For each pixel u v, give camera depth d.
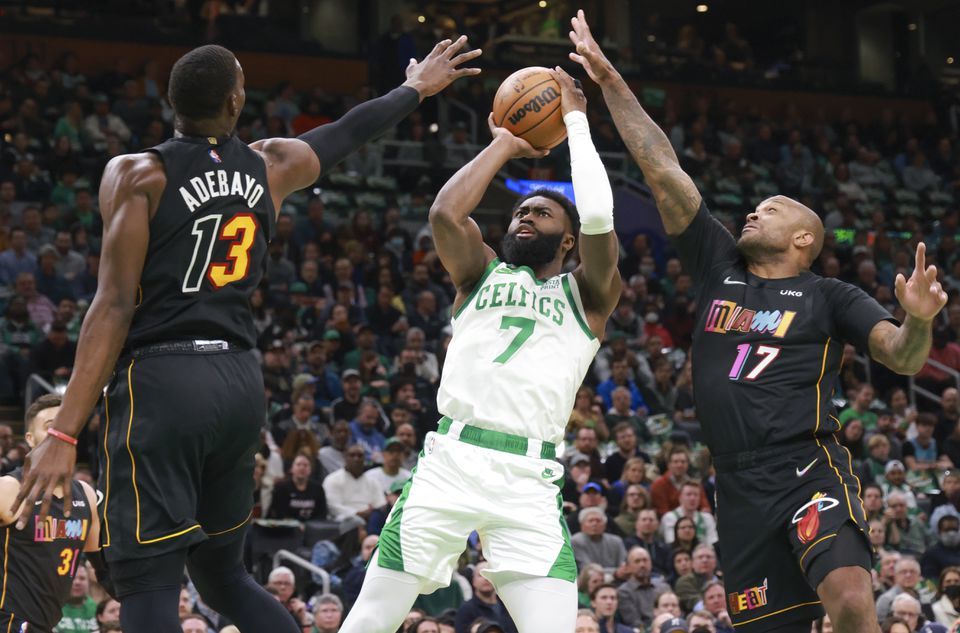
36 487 4.21
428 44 30.44
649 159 6.32
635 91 32.44
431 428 17.61
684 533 14.70
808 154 30.67
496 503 5.33
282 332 19.20
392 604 5.41
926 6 37.78
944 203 31.36
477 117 28.84
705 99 31.98
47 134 23.67
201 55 4.64
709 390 6.06
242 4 30.88
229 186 4.61
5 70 25.48
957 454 19.50
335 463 15.69
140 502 4.42
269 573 13.62
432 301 21.23
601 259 5.55
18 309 18.39
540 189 5.89
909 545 16.33
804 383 5.93
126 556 4.41
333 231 23.52
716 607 13.08
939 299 5.44
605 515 14.62
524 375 5.43
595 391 19.44
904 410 20.77
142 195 4.45
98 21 27.83
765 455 5.88
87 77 26.88
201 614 12.04
